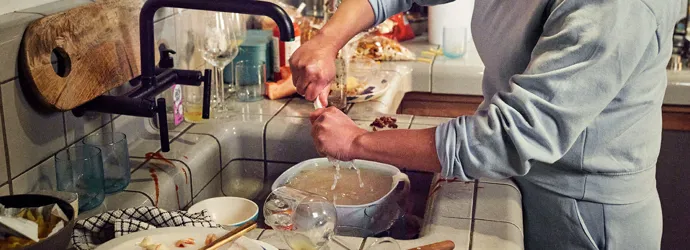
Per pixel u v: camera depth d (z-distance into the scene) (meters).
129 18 1.36
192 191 1.40
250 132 1.58
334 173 1.46
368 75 1.98
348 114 1.70
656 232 1.34
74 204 1.02
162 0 1.26
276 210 1.20
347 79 1.83
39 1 1.25
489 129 1.05
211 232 1.00
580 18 1.01
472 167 1.07
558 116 1.02
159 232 1.00
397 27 2.42
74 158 1.21
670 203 2.15
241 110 1.69
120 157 1.25
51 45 1.15
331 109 1.16
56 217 0.93
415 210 1.46
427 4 1.47
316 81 1.27
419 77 2.13
